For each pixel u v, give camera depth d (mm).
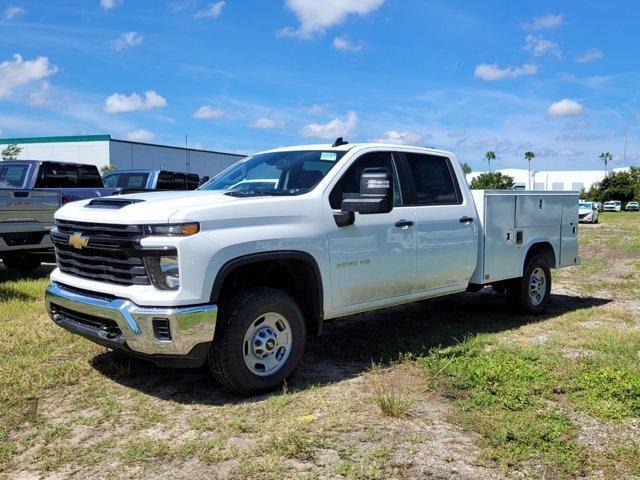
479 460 3623
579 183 105188
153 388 4836
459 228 6414
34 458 3652
